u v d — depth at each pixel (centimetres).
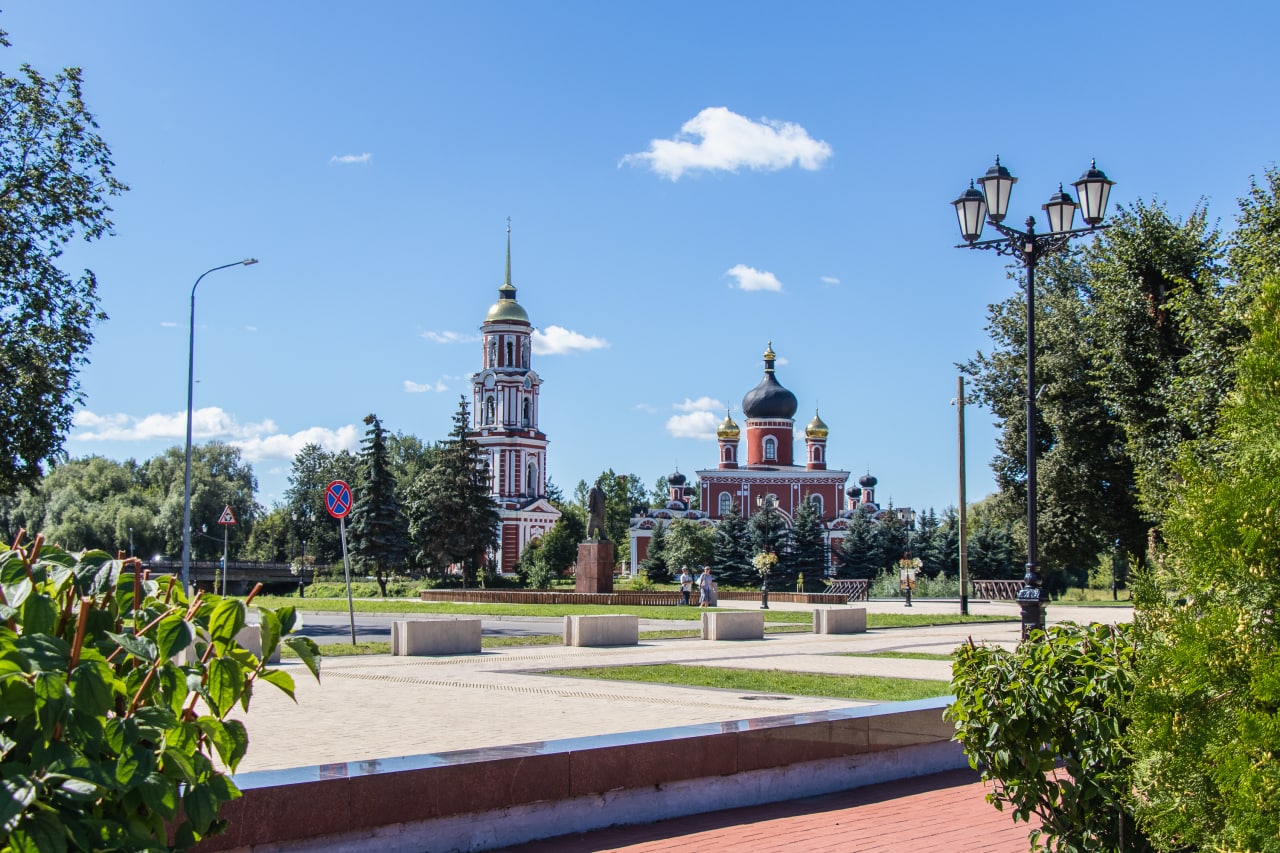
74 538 8712
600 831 863
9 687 334
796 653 2289
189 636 372
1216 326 1975
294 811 705
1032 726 645
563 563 8212
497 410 9525
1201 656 466
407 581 7444
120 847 343
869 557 7969
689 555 8094
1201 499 488
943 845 827
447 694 1552
